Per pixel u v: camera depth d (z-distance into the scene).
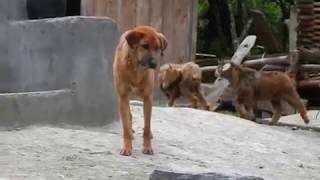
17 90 4.32
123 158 3.30
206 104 5.99
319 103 7.34
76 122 4.04
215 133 4.42
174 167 2.95
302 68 6.98
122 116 3.44
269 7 10.69
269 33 9.27
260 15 9.33
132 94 3.48
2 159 3.09
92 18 4.11
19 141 3.48
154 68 3.29
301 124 5.71
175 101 6.27
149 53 3.29
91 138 3.69
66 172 2.94
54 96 3.96
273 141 4.46
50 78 4.14
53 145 3.44
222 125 4.72
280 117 6.05
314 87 7.07
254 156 3.88
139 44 3.30
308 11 7.23
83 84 4.06
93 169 3.03
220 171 2.57
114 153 3.39
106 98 4.15
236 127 4.73
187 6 6.36
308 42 7.29
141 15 6.16
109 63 4.17
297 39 7.19
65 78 4.08
